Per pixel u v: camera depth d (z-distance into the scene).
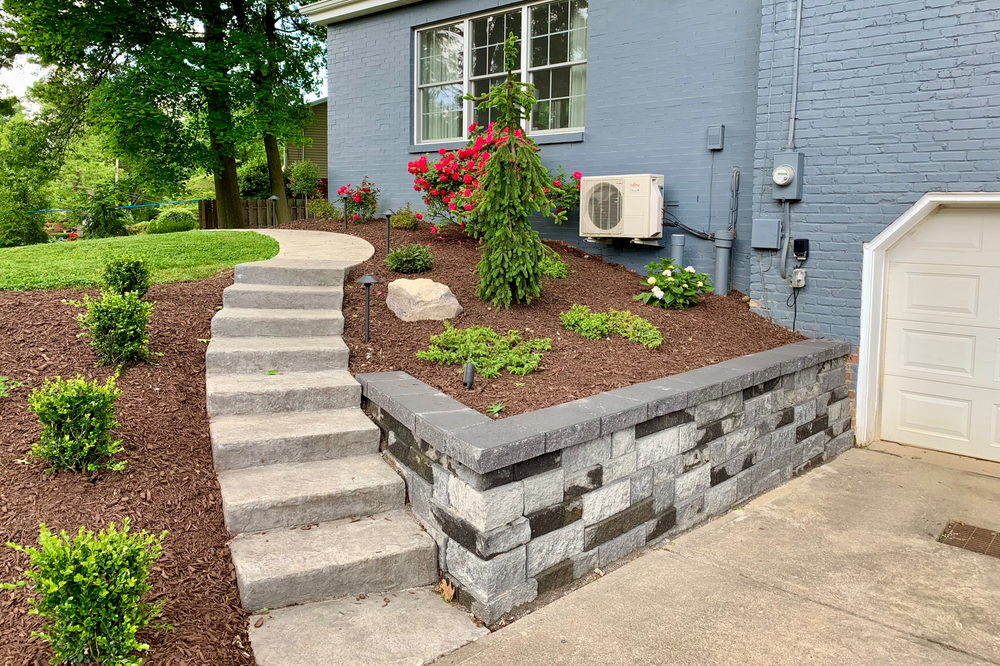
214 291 5.87
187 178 15.98
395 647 2.94
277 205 15.66
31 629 2.56
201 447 3.88
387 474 3.88
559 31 8.32
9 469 3.33
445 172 7.92
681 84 7.30
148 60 13.13
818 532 4.32
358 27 10.13
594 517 3.71
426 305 5.51
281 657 2.80
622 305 6.29
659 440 4.08
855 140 5.86
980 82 5.24
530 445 3.26
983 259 5.59
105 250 7.38
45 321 4.77
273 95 14.77
